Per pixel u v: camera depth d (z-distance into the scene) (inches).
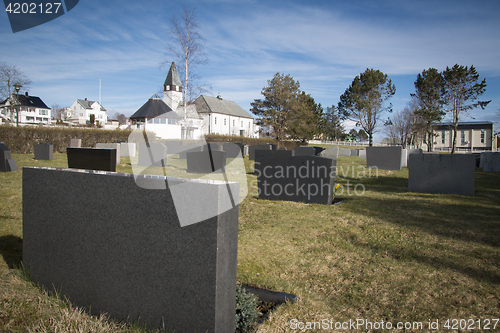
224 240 80.7
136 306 91.8
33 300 103.2
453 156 343.0
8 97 1334.9
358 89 1915.6
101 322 93.0
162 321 87.4
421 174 358.6
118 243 94.3
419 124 1633.9
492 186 404.8
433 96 1723.7
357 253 168.2
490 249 171.8
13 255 143.9
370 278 138.7
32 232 115.6
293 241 187.0
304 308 113.5
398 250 171.6
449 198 318.0
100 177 97.3
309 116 1849.2
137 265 91.0
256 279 134.1
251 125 2967.5
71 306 102.2
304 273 144.6
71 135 800.3
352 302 118.7
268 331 98.9
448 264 152.6
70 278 105.7
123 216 93.0
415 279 137.3
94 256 99.5
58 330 88.7
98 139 860.0
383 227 213.5
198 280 81.1
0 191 288.8
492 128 2059.5
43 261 113.1
